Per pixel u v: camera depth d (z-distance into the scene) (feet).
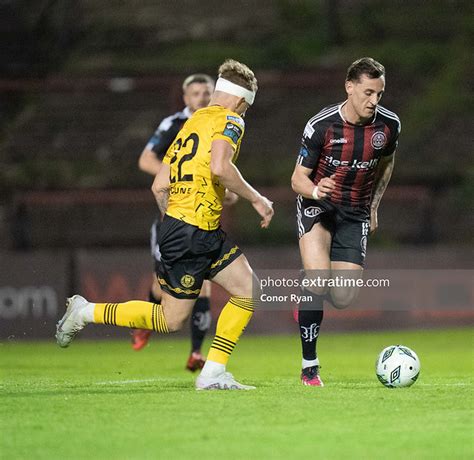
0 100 281.54
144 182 249.55
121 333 192.34
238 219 233.76
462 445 51.93
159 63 289.12
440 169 247.29
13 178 251.80
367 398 70.28
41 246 241.76
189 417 61.00
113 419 60.39
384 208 240.32
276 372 110.22
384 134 86.53
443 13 298.76
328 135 85.81
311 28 302.04
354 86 83.61
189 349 164.25
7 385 85.25
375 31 295.28
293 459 48.47
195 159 75.25
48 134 269.85
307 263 85.76
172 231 75.36
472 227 237.66
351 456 49.11
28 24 302.66
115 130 270.46
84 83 231.30
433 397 71.05
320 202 87.15
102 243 242.58
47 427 57.72
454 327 199.93
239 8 313.73
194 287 76.28
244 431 56.08
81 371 114.01
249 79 77.30
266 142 263.49
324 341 174.70
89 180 251.19
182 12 314.35
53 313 191.42
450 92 270.05
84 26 308.60
